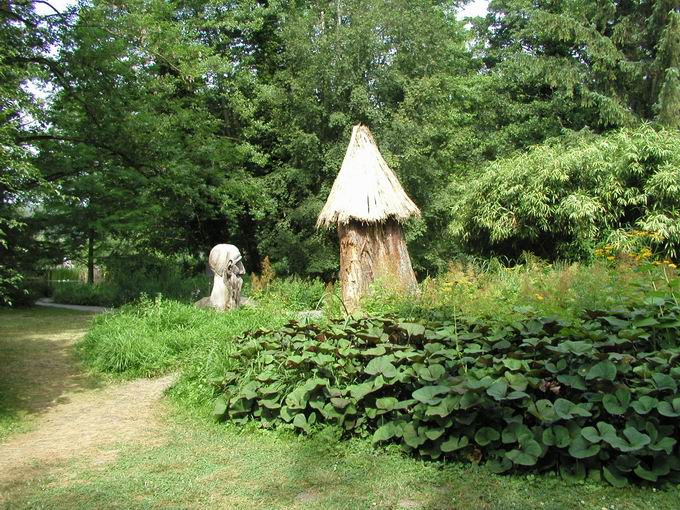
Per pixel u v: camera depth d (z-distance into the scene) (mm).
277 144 23188
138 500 3832
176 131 18469
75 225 19594
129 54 15273
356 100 20109
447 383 4188
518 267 9859
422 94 20812
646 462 3654
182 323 10109
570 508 3359
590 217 12445
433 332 4914
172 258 25109
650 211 12406
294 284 13492
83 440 5414
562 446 3672
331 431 4684
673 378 3779
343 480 3979
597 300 5164
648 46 22531
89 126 15242
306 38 21000
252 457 4539
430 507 3508
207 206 19172
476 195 14484
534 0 25234
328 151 20562
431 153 23578
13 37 12664
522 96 25406
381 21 20922
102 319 10844
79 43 13820
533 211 12992
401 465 4141
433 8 23281
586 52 22250
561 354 4156
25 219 18547
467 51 28938
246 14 22188
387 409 4410
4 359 9383
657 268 6004
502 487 3668
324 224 9461
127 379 8117
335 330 5328
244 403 5410
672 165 12109
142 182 16438
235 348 6551
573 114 23609
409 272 9430
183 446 4949
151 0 17688
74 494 3980
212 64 19562
